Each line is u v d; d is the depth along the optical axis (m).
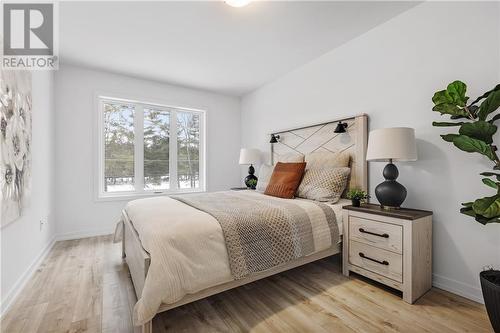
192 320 1.51
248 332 1.39
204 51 2.80
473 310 1.59
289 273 2.19
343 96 2.67
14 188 1.72
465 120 1.76
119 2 1.93
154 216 1.60
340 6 2.03
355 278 2.08
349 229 2.08
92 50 2.76
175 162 4.09
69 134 3.17
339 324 1.46
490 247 1.66
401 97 2.15
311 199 2.43
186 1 1.94
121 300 1.73
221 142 4.48
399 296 1.77
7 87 1.64
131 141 3.70
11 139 1.68
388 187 1.93
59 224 3.10
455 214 1.82
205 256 1.39
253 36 2.48
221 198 2.44
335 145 2.75
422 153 2.01
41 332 1.39
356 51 2.53
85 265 2.33
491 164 1.65
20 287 1.85
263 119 4.02
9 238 1.70
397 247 1.73
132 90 3.59
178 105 4.00
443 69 1.88
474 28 1.73
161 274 1.22
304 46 2.70
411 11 2.07
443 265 1.87
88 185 3.29
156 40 2.54
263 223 1.69
